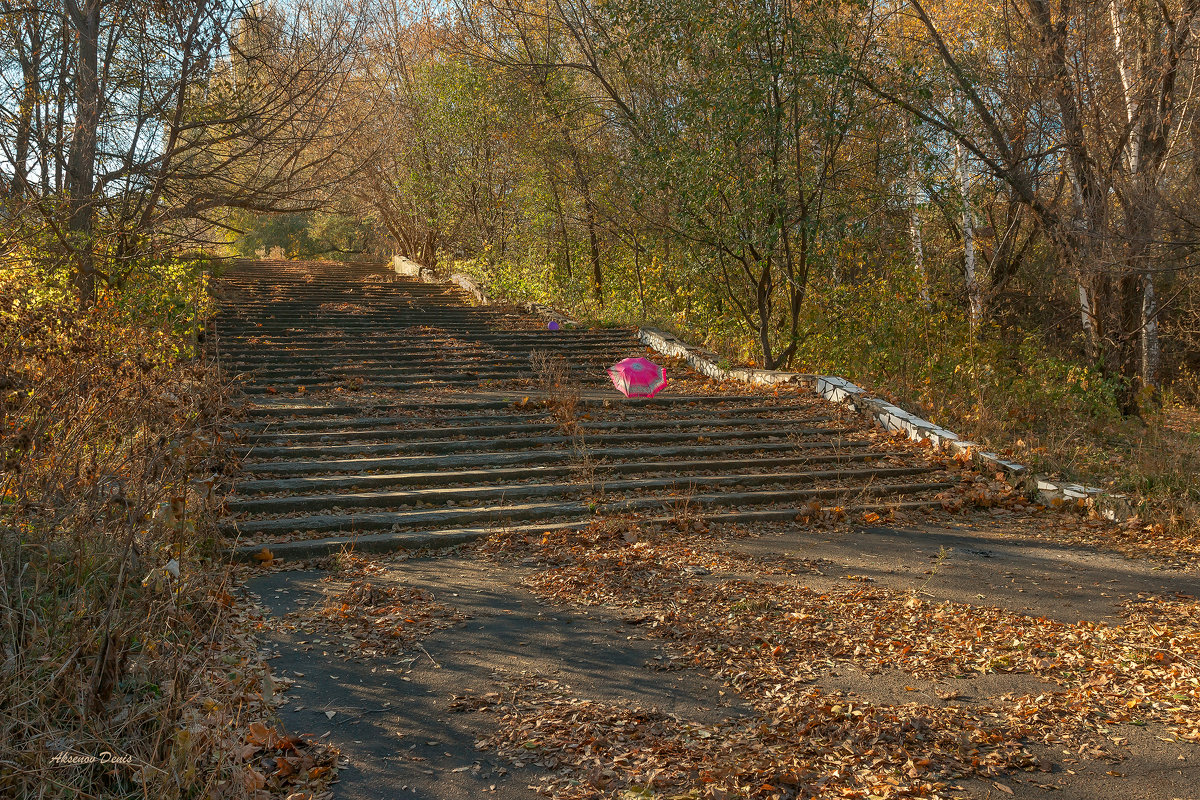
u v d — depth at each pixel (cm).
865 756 421
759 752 424
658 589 691
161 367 721
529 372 1516
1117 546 862
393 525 835
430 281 2673
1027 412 1395
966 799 387
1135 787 402
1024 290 2427
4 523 489
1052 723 467
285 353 1488
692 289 1955
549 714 466
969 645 578
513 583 707
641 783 390
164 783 342
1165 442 1230
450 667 532
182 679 404
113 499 509
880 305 1619
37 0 1289
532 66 2073
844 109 1542
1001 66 1656
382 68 2959
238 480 907
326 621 602
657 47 1781
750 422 1244
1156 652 563
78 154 1256
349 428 1113
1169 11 1523
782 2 1454
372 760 416
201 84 1346
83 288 1152
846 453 1140
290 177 1487
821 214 1541
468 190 2639
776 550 820
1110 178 1435
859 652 562
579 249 2348
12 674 377
